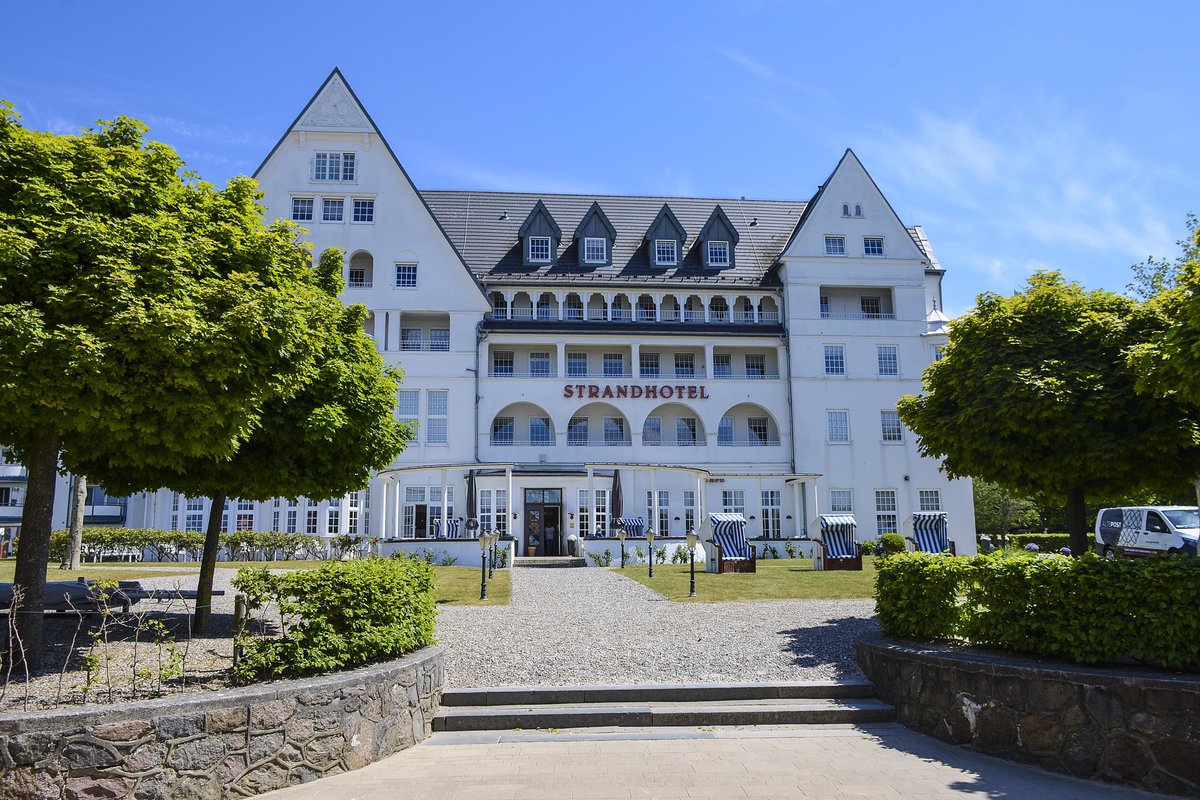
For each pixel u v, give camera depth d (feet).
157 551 118.11
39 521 33.94
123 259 29.76
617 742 31.91
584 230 150.30
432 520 131.75
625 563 107.45
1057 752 28.60
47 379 27.81
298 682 28.50
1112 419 43.75
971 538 141.59
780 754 30.30
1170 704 26.91
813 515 129.59
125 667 33.22
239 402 31.94
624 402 140.26
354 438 46.19
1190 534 83.10
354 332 49.67
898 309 147.84
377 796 25.77
